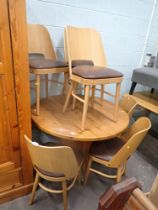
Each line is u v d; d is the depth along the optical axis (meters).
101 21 2.07
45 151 1.03
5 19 0.97
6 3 0.95
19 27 1.02
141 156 2.06
